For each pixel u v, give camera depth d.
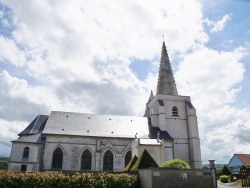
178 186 20.09
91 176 20.03
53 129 41.88
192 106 51.25
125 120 49.66
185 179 20.48
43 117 45.94
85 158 41.09
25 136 40.97
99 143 41.81
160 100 51.47
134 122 49.72
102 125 46.44
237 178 44.41
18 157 37.72
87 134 42.75
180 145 48.78
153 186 19.53
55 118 44.75
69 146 40.78
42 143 39.59
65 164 39.53
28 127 43.59
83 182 19.41
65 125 43.72
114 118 49.34
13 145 38.28
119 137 43.41
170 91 54.91
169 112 51.09
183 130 50.19
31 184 18.42
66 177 19.23
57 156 39.91
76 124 44.78
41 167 38.22
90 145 41.88
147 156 25.44
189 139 49.34
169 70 57.53
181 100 52.69
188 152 48.62
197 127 49.56
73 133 42.00
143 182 21.19
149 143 36.59
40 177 18.80
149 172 20.16
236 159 63.75
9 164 37.06
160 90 55.69
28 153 38.38
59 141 40.62
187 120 51.06
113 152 41.84
